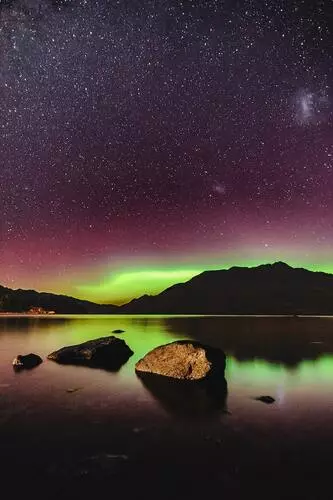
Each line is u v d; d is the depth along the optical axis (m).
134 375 11.39
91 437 6.37
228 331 27.56
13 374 11.51
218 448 5.93
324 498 4.47
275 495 4.53
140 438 6.34
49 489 4.66
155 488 4.70
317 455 5.66
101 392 9.37
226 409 7.99
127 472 5.12
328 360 14.46
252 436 6.43
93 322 39.06
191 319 51.03
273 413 7.73
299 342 20.61
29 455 5.65
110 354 14.29
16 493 4.57
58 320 43.56
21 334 24.08
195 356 11.03
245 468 5.23
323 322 43.50
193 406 8.21
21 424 7.01
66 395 9.09
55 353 14.27
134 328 29.89
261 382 10.61
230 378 11.12
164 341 20.14
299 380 10.87
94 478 4.95
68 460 5.48
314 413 7.74
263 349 17.62
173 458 5.55
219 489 4.67
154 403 8.43
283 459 5.53
